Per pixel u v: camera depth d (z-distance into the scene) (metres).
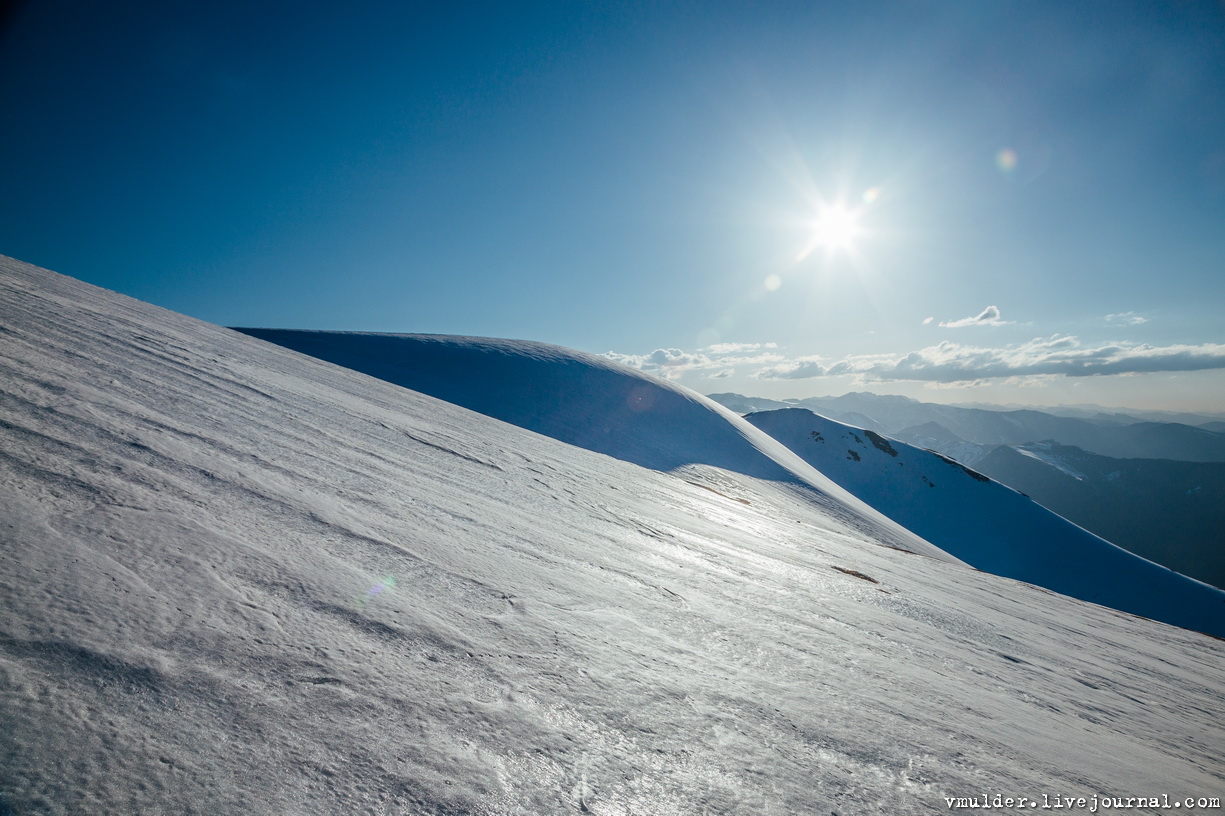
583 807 1.62
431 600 2.81
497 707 2.02
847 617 6.20
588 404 49.50
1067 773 3.13
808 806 1.96
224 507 3.16
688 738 2.20
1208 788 3.83
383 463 6.33
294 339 47.62
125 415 4.32
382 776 1.51
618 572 4.84
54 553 2.08
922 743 2.87
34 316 7.11
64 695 1.45
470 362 51.09
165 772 1.32
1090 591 69.56
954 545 75.69
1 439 3.04
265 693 1.71
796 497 42.94
